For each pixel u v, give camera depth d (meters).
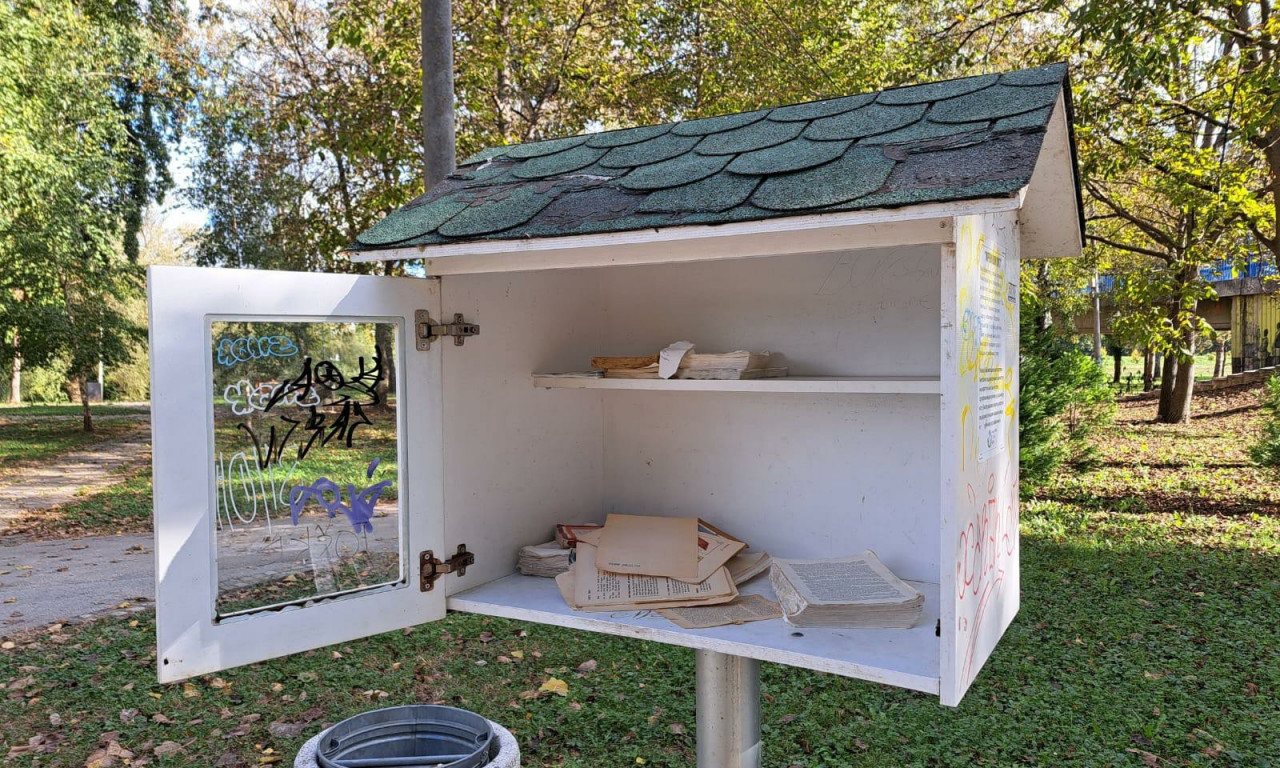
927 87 2.22
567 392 2.76
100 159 12.74
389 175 7.92
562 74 7.46
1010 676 4.13
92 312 15.36
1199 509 8.10
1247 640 4.62
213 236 11.59
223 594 1.93
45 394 24.34
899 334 2.46
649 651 4.39
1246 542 6.80
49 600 5.50
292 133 9.80
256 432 1.96
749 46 8.04
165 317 1.83
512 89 7.54
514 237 1.92
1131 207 10.77
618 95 8.09
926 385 1.85
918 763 3.25
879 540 2.50
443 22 4.10
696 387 2.20
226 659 1.93
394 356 2.17
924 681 1.67
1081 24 6.30
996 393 2.07
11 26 10.28
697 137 2.36
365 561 2.14
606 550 2.42
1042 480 8.54
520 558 2.52
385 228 2.20
